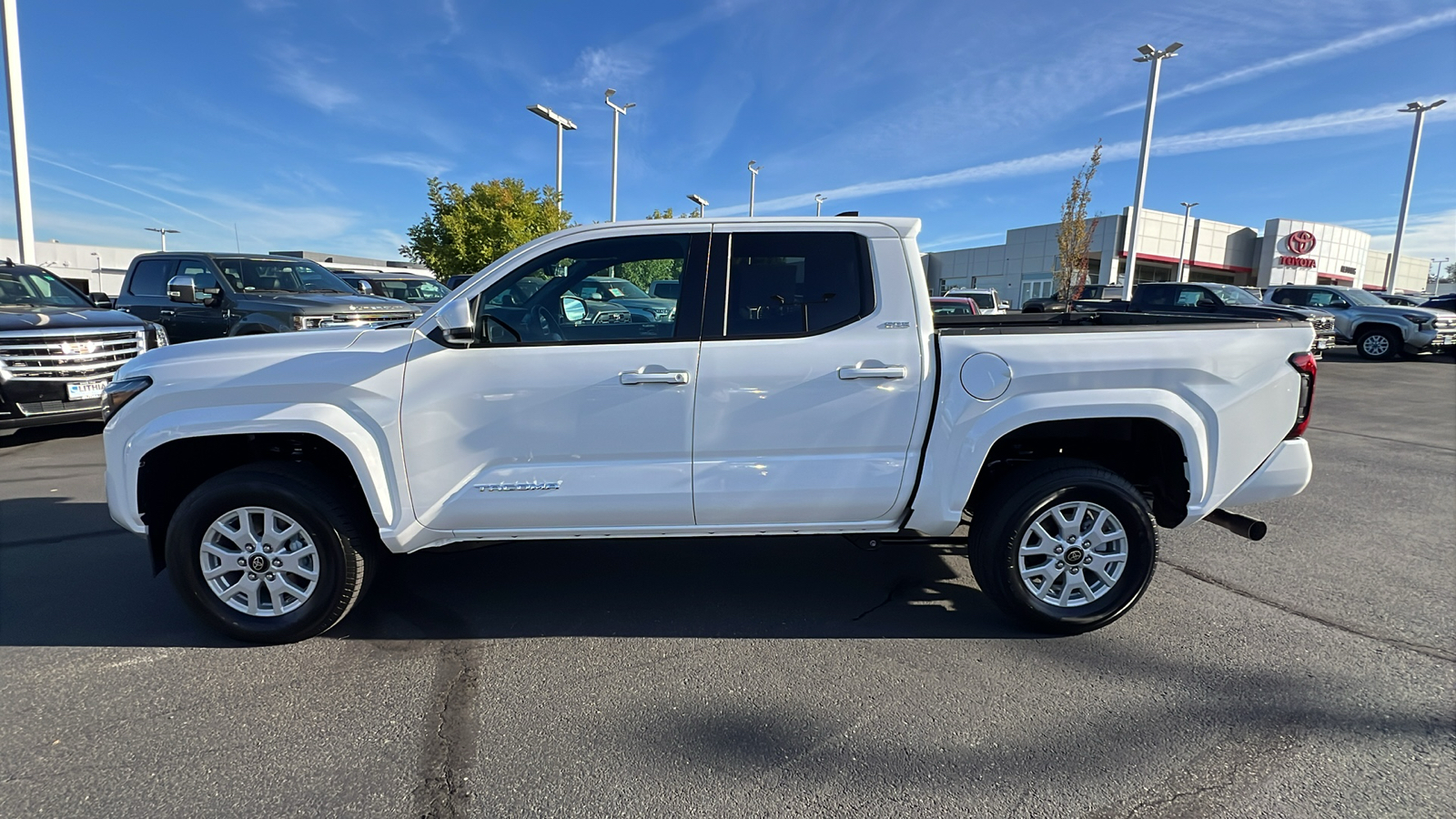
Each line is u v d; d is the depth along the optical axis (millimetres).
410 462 3277
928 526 3455
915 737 2711
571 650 3396
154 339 8461
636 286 3477
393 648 3410
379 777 2504
